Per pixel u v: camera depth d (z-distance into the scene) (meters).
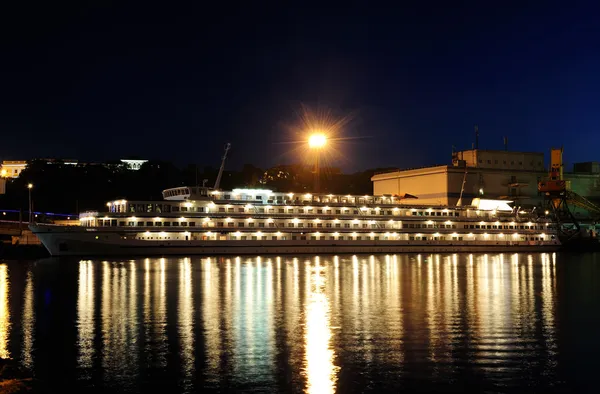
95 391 33.72
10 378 32.84
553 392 34.22
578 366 38.62
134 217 129.38
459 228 160.38
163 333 46.44
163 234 131.38
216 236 135.75
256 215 139.50
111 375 36.28
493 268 105.62
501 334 47.00
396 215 154.25
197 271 93.25
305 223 144.50
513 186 195.88
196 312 55.28
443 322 51.34
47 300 62.31
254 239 138.75
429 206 158.75
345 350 41.75
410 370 37.53
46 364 38.34
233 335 45.81
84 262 112.25
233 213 137.75
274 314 54.44
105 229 127.00
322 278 83.94
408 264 112.06
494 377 36.47
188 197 134.62
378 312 55.88
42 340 44.31
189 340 44.31
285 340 44.28
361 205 151.12
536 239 169.50
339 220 147.25
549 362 39.47
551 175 192.25
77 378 35.78
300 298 64.12
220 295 66.12
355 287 74.06
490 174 192.88
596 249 175.88
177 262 112.75
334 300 63.06
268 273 90.62
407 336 45.91
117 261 114.69
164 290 70.06
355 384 35.03
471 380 35.91
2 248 129.38
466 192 187.50
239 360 39.19
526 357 40.53
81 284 75.69
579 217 199.88
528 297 66.94
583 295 69.00
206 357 39.88
